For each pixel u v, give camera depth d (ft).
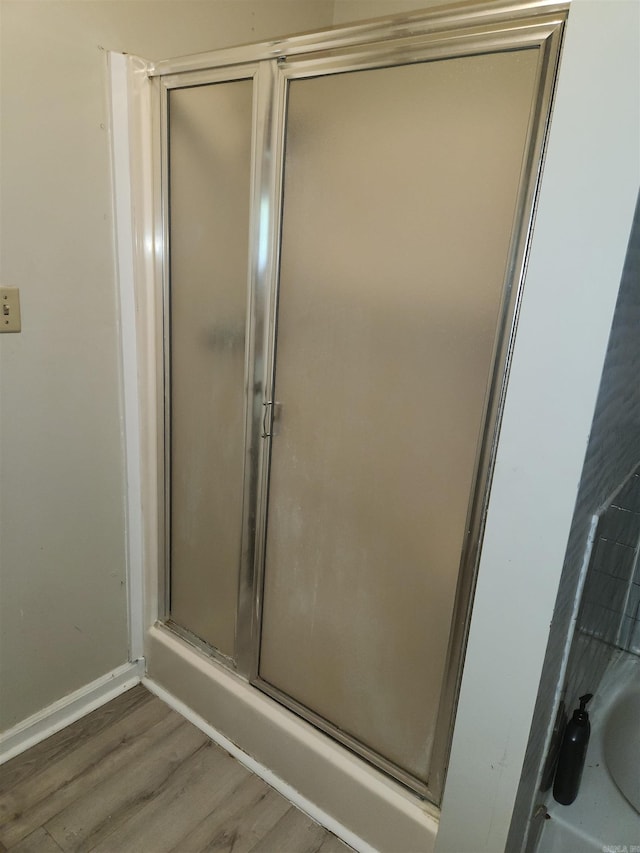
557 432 2.97
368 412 4.11
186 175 4.85
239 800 5.03
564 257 2.80
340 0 6.77
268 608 5.15
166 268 5.18
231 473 5.15
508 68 3.11
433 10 3.26
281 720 5.08
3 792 4.96
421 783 4.39
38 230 4.54
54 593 5.35
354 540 4.40
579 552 3.53
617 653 6.20
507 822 3.64
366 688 4.58
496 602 3.36
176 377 5.41
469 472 3.70
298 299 4.33
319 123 3.92
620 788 4.69
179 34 5.17
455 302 3.55
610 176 2.60
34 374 4.76
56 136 4.49
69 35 4.40
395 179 3.65
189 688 5.86
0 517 4.80
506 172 3.22
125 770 5.25
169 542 5.91
